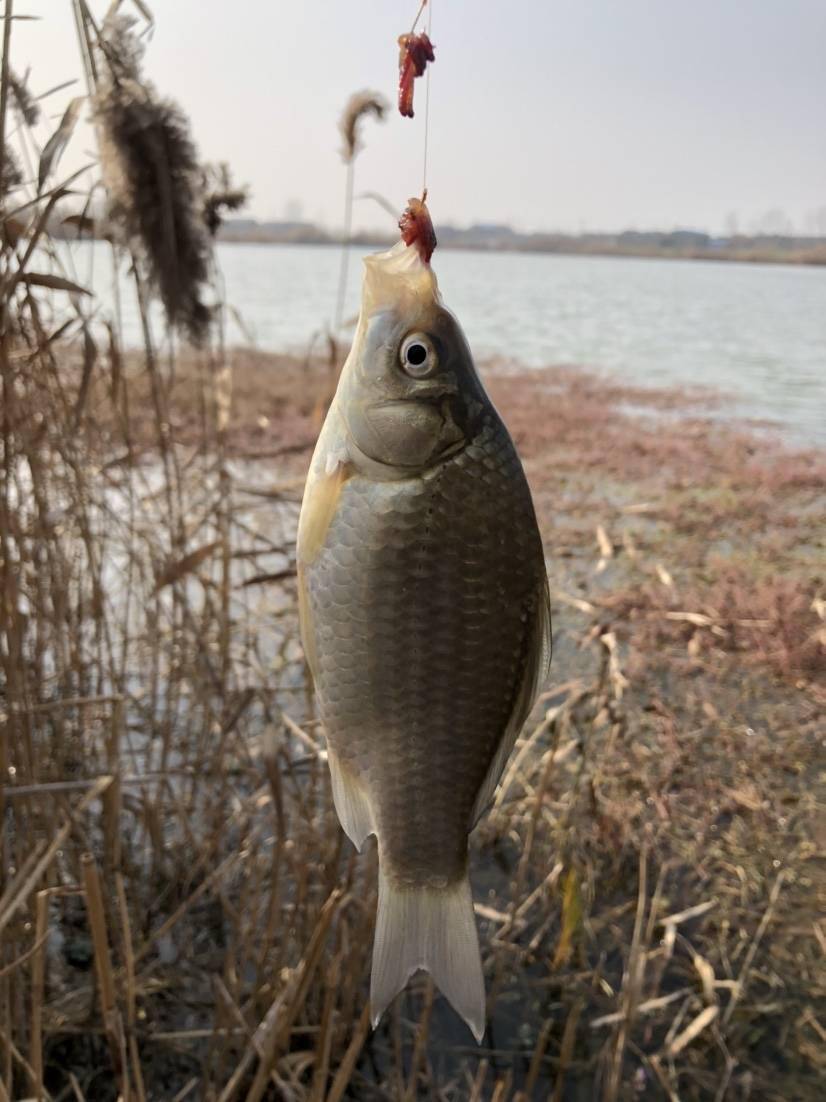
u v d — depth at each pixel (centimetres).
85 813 44
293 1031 36
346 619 20
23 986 35
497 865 49
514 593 20
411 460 20
